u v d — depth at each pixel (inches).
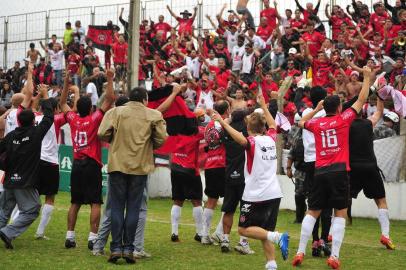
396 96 474.9
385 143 550.3
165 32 907.4
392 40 705.6
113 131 349.4
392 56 695.7
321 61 693.3
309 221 347.9
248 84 767.1
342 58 690.2
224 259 363.6
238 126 388.5
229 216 385.4
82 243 405.4
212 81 749.9
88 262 347.6
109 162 348.8
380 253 386.0
